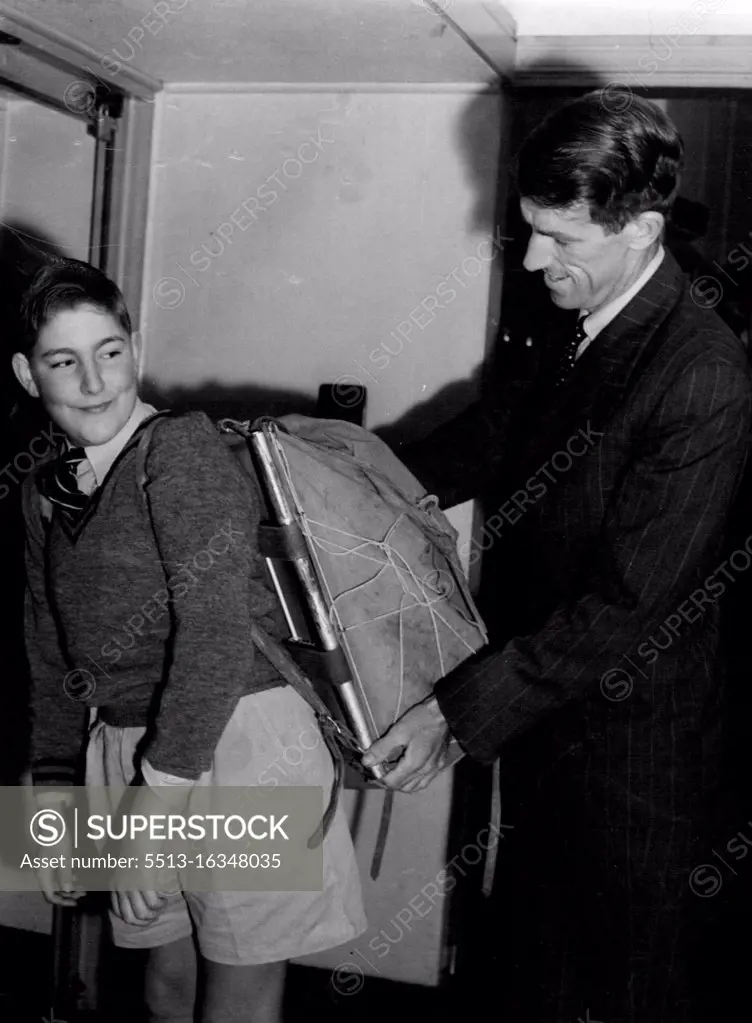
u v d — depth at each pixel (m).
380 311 2.02
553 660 1.17
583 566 1.23
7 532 1.95
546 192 1.14
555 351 1.37
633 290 1.21
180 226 2.09
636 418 1.16
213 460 1.11
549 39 1.87
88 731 1.28
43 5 1.66
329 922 1.21
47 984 1.90
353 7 1.60
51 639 1.31
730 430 1.13
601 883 1.19
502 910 1.37
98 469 1.20
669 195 1.17
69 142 2.00
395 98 1.98
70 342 1.15
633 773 1.17
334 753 1.24
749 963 1.67
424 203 1.98
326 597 1.18
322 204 2.03
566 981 1.23
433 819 2.01
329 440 1.35
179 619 1.08
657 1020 1.20
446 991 1.99
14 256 2.01
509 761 1.30
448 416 1.99
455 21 1.61
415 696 1.23
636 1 1.82
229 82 2.04
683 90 1.85
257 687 1.18
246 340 2.08
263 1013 1.20
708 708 1.21
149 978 1.33
